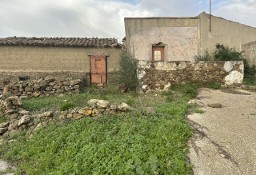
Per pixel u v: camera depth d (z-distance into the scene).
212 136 6.45
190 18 17.39
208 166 5.23
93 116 7.99
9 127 8.16
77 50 16.81
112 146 5.78
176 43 17.33
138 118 7.46
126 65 13.30
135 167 4.95
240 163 5.30
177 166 5.03
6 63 16.48
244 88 12.24
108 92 13.22
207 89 11.98
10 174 5.60
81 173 5.05
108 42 17.20
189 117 7.84
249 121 7.45
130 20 17.22
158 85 12.35
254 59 15.23
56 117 8.08
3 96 10.34
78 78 15.48
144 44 17.19
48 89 13.49
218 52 16.97
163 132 6.32
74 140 6.41
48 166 5.61
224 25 17.48
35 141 6.84
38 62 16.61
